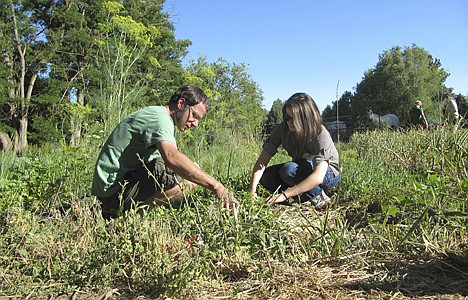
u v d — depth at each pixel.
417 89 47.97
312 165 4.26
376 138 11.66
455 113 5.93
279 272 2.52
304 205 3.87
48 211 3.67
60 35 29.06
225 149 7.44
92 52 27.78
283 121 4.40
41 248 2.84
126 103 5.71
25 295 2.45
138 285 2.44
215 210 2.95
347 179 4.95
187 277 2.34
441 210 3.22
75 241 2.95
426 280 2.47
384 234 3.04
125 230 2.72
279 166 4.55
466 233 3.00
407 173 5.60
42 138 25.22
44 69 30.34
